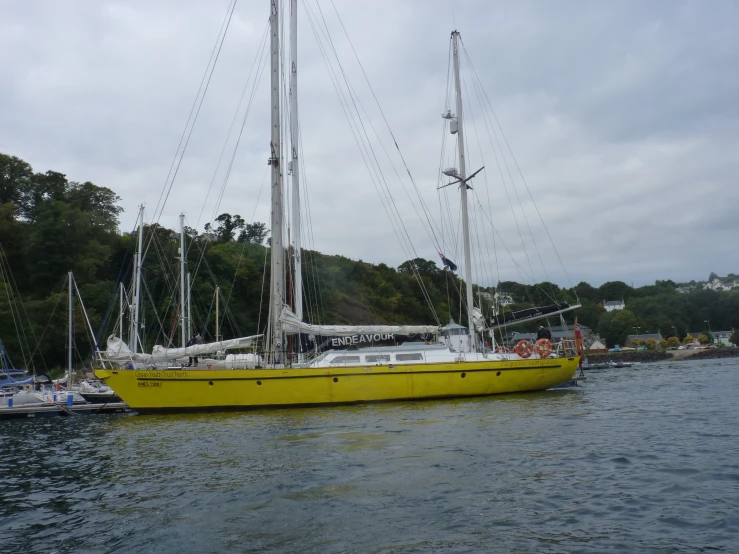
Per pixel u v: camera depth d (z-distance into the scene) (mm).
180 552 7258
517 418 17625
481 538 7285
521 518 8031
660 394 25578
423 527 7762
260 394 21641
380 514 8383
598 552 6734
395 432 15477
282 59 26281
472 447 13047
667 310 121562
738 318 122000
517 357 25172
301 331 23406
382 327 24438
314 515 8469
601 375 49625
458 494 9281
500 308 42188
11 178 63656
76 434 19969
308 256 68375
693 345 107000
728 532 7227
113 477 11828
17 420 26500
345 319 65688
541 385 25047
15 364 46531
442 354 23938
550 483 9812
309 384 21781
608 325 117000
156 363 23344
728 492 8945
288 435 15695
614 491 9219
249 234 99812
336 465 11672
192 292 58375
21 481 12227
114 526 8500
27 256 55656
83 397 31016
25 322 47438
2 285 49594
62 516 9219
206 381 21531
